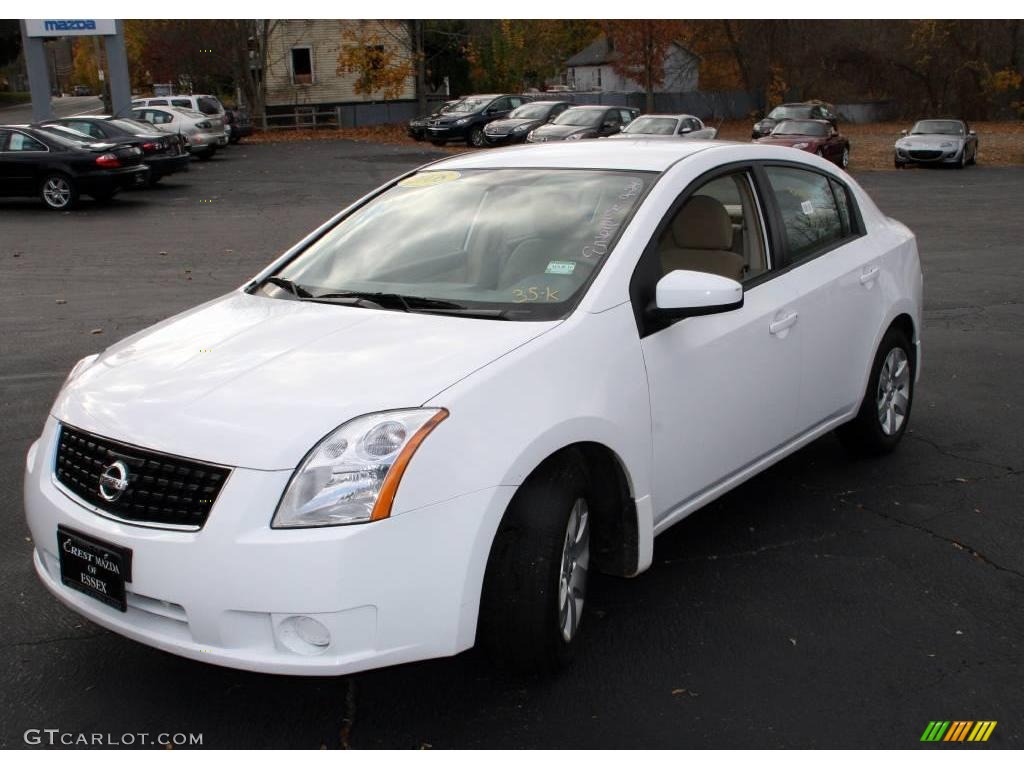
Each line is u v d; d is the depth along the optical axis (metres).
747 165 4.42
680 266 4.28
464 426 2.90
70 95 119.19
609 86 71.81
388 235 4.19
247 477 2.76
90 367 3.54
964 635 3.58
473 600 2.90
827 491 4.93
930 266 12.70
